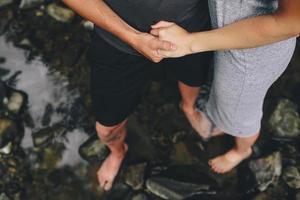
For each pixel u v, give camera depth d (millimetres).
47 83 2516
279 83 2484
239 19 1368
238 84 1588
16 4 2695
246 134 1911
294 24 1221
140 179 2246
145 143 2361
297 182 2219
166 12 1468
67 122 2420
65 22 2662
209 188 2227
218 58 1569
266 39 1328
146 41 1484
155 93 2479
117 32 1495
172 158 2320
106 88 1727
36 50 2602
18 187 2264
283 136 2334
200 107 2314
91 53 1697
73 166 2312
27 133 2389
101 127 1916
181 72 1888
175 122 2404
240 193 2225
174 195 2193
